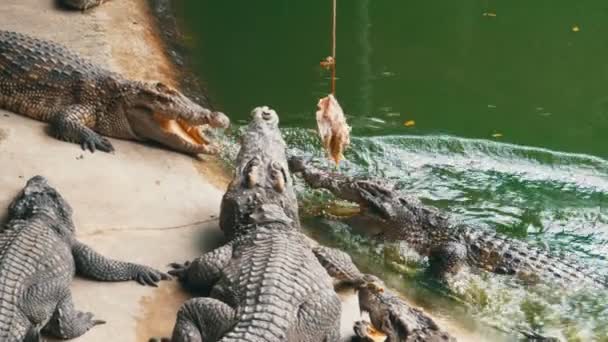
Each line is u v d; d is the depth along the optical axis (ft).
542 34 36.50
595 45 35.83
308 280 17.57
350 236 23.68
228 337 15.84
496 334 20.29
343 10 37.45
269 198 20.58
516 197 26.07
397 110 30.12
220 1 37.11
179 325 16.88
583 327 20.90
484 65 33.81
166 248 20.38
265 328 16.10
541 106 31.17
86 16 32.22
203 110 24.38
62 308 17.16
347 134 20.42
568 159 27.81
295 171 24.94
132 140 25.09
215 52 32.78
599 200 26.22
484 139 28.63
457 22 37.22
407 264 22.91
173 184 23.24
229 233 20.31
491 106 30.99
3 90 24.82
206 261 18.66
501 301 21.72
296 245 19.01
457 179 26.63
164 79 29.78
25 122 24.63
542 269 22.70
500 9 38.68
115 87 24.59
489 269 22.86
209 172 24.67
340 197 24.35
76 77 24.76
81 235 20.20
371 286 17.88
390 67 33.04
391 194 23.95
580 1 39.75
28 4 32.17
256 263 17.94
